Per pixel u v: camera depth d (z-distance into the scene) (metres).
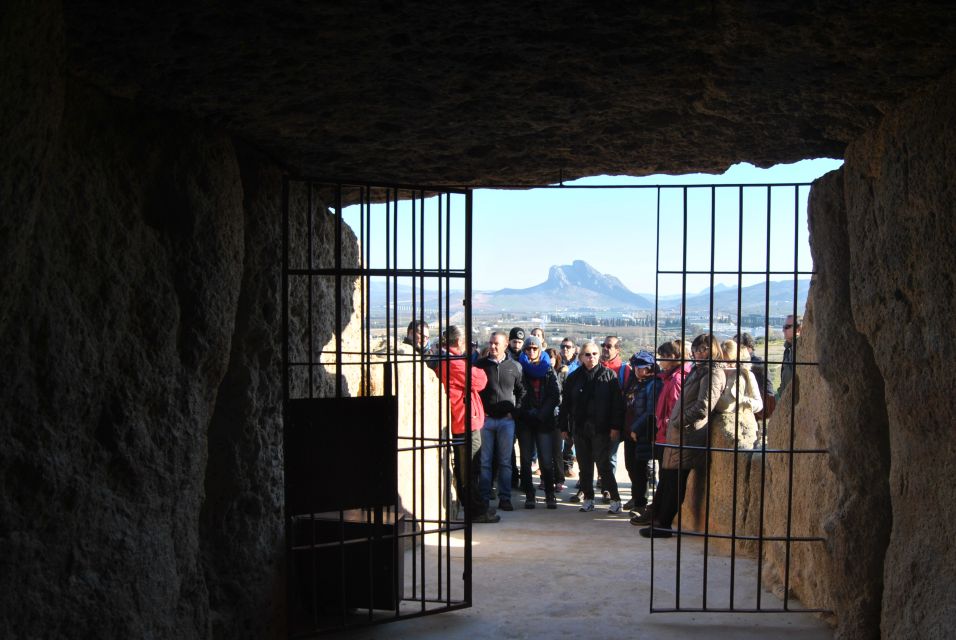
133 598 3.07
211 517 4.11
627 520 7.77
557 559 6.33
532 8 2.97
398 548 4.89
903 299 3.74
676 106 4.02
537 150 4.71
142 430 3.19
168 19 2.89
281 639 4.55
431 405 7.32
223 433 4.18
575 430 8.12
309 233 4.44
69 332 2.81
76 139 3.01
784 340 6.44
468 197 4.88
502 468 8.18
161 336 3.32
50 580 2.71
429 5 2.91
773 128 4.27
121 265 3.12
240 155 4.26
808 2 2.93
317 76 3.49
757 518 6.29
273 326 4.50
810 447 5.26
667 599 5.36
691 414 6.50
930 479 3.63
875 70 3.45
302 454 4.41
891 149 3.78
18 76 2.18
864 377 4.34
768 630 4.74
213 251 3.61
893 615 3.87
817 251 4.65
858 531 4.32
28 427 2.63
